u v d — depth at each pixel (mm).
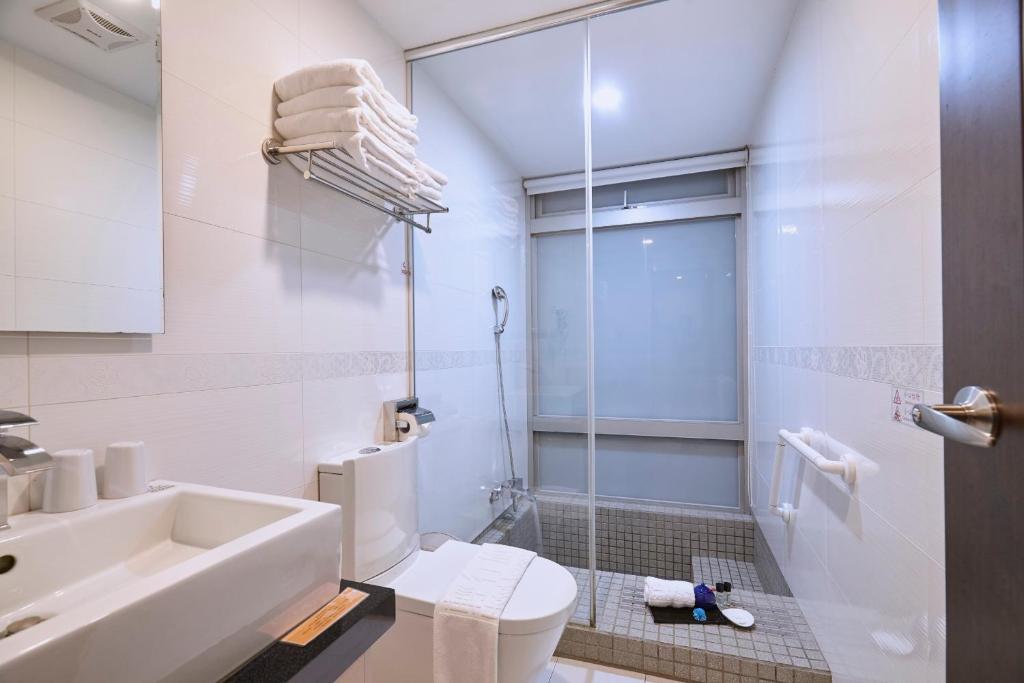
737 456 2574
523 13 1700
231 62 1134
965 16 557
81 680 437
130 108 900
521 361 2207
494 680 1149
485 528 2180
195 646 541
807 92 1529
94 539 750
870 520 1084
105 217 857
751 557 2412
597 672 1571
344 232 1528
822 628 1445
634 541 2602
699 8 1643
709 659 1500
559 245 2234
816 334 1453
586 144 1910
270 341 1237
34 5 772
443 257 2045
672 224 2684
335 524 773
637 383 2725
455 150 2098
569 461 2102
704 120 2314
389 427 1697
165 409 974
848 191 1189
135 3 913
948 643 587
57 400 802
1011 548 479
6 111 731
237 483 1133
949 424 545
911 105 874
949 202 593
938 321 791
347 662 673
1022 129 466
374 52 1715
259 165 1211
